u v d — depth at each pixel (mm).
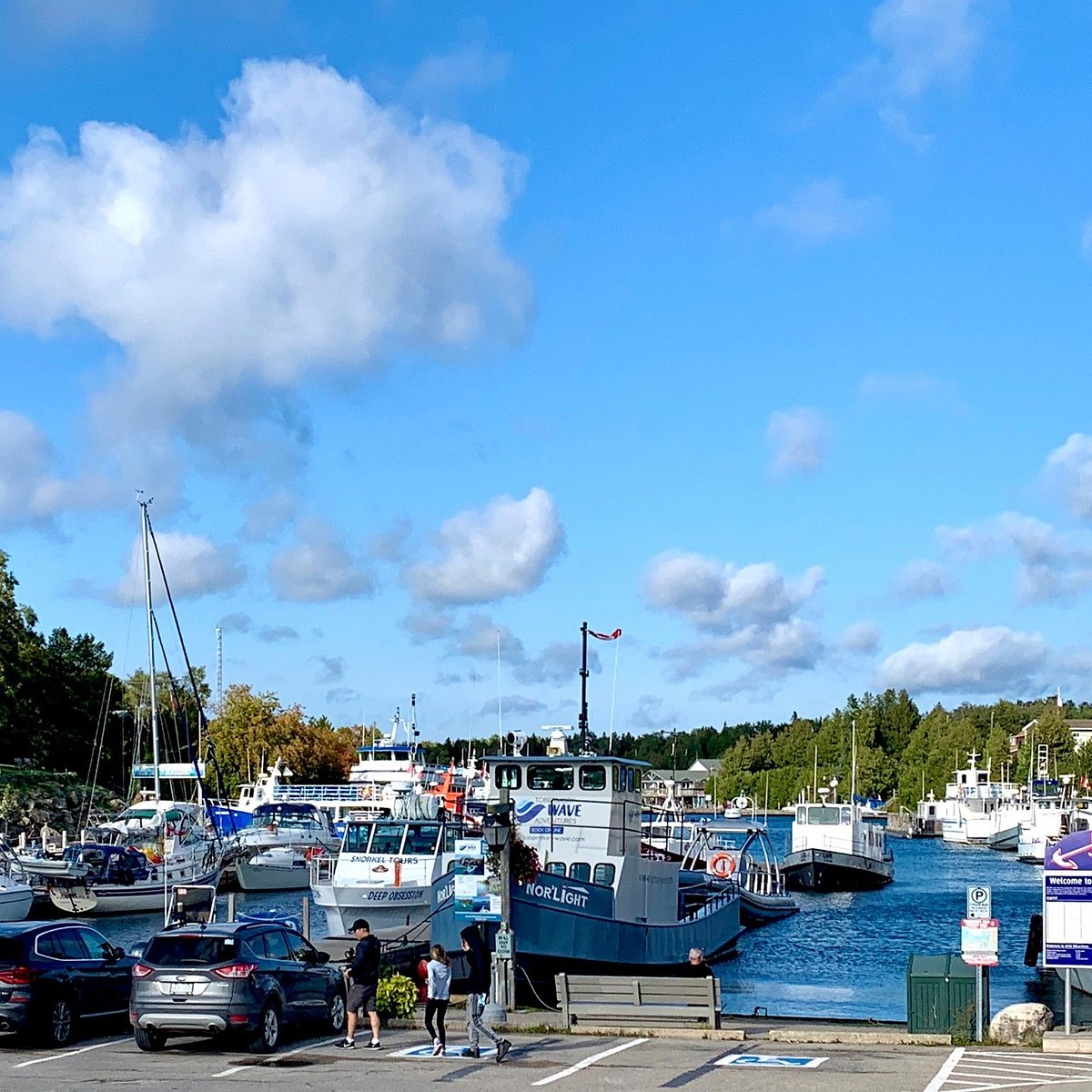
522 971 32375
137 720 94812
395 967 37031
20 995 23906
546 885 35156
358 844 47875
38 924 25781
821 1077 20688
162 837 67312
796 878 91562
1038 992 43250
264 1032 23438
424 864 46875
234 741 135000
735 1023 31312
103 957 26469
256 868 75750
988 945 25500
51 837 82938
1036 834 122562
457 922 35781
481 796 85938
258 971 23562
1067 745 179375
